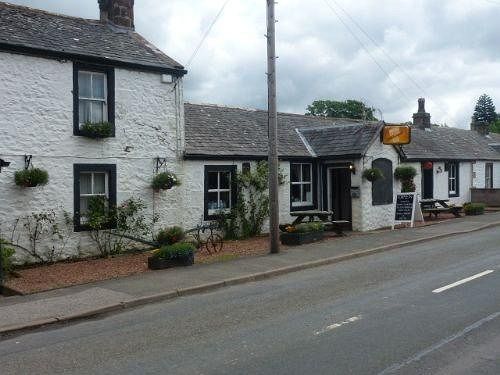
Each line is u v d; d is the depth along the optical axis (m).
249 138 18.05
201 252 13.70
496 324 6.62
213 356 5.82
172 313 8.00
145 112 14.43
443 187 24.92
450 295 8.23
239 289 9.63
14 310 8.24
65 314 7.96
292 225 15.41
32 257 12.38
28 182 12.03
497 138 36.12
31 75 12.45
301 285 9.64
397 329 6.54
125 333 7.00
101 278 10.64
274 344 6.14
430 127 29.20
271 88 13.27
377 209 18.27
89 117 13.61
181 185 15.22
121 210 13.82
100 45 14.22
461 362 5.34
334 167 18.88
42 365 5.83
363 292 8.74
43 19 14.42
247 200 16.86
